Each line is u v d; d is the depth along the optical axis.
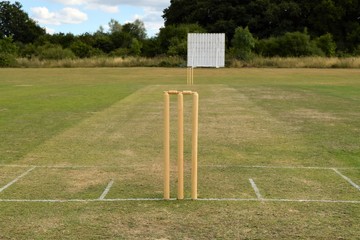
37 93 21.88
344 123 12.64
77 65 51.84
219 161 8.10
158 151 8.91
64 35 70.44
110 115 14.06
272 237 4.72
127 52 63.06
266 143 9.76
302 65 49.03
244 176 7.08
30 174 7.18
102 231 4.88
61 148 9.16
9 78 34.62
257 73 40.59
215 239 4.66
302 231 4.88
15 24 83.56
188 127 11.79
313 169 7.55
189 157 8.41
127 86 26.95
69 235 4.78
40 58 55.69
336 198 6.01
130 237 4.72
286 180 6.86
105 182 6.72
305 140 10.12
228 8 71.75
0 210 5.52
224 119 13.33
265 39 63.16
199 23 74.06
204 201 5.83
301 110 15.52
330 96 20.83
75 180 6.84
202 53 31.11
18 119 13.23
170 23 79.88
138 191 6.27
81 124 12.27
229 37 70.81
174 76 37.22
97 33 75.44
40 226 5.02
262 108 16.06
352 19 71.75
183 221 5.15
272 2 73.38
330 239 4.68
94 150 8.98
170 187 6.46
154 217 5.27
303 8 71.94
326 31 70.25
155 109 15.61
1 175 7.12
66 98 19.44
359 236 4.76
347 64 48.50
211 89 24.73
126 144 9.58
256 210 5.51
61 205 5.70
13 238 4.71
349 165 7.84
